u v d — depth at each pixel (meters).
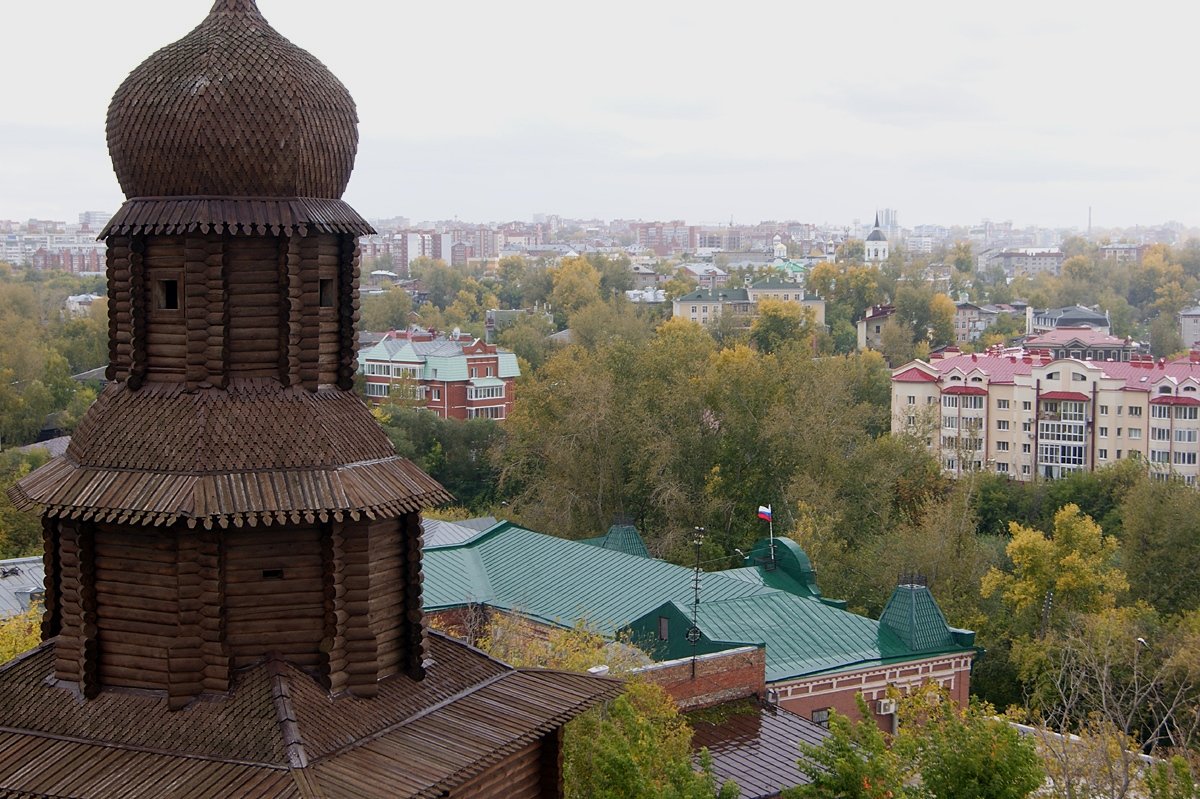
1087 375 138.75
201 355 23.50
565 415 102.31
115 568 23.17
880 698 57.06
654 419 102.94
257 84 23.50
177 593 22.73
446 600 62.44
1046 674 64.38
